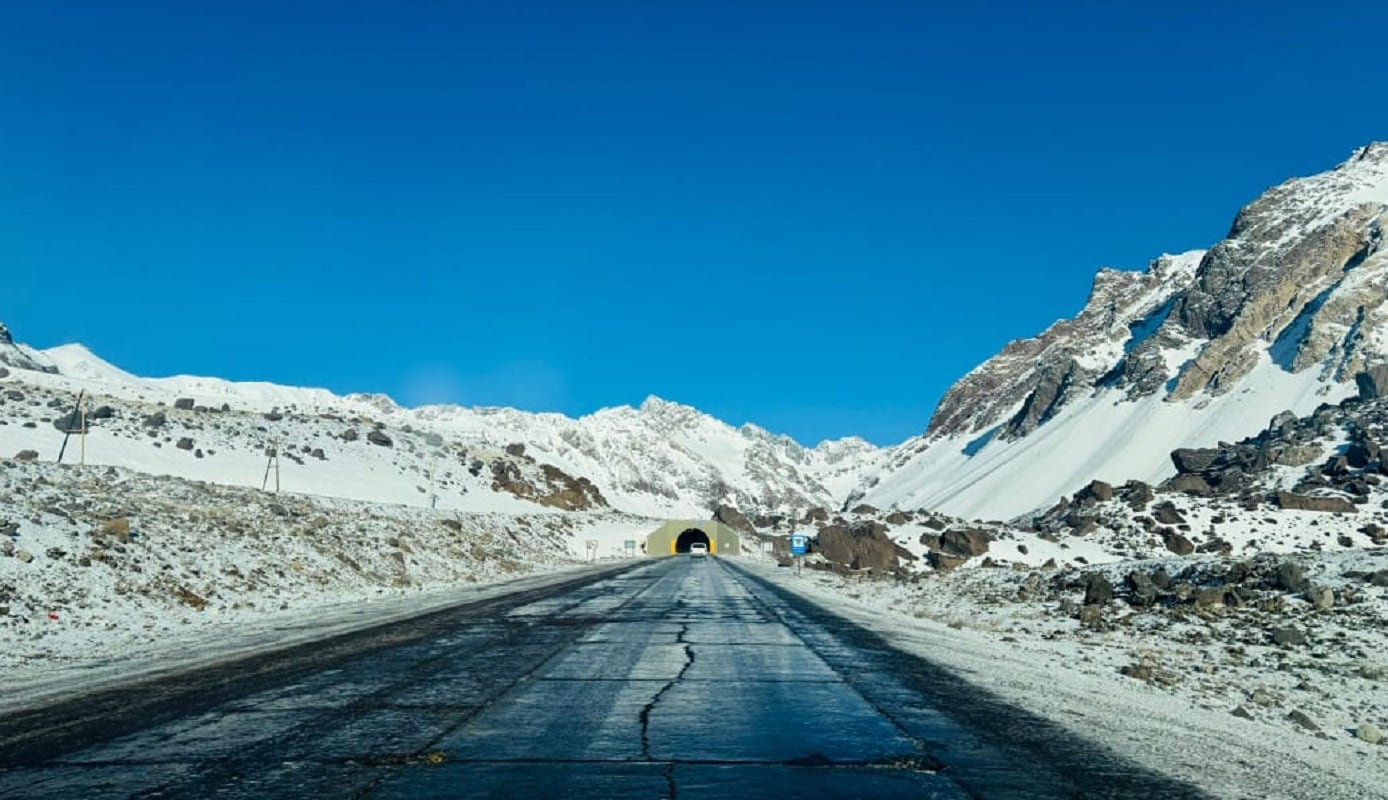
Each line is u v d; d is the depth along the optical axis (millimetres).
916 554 98312
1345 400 171375
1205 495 117438
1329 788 8422
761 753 9055
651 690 12867
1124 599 32188
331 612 25656
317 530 41031
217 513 36438
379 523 51500
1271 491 115312
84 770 8008
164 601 23578
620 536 117188
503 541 72625
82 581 22234
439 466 105188
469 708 11227
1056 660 18891
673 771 8273
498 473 116812
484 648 17562
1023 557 93438
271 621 22703
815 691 13039
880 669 15641
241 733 9594
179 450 71375
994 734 10203
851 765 8617
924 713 11430
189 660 15273
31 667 14375
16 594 19812
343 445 95188
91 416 73875
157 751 8750
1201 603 28719
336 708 11102
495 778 7926
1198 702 14383
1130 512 108438
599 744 9336
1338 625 24047
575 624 22984
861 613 29984
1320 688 16953
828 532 102312
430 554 49938
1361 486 110062
